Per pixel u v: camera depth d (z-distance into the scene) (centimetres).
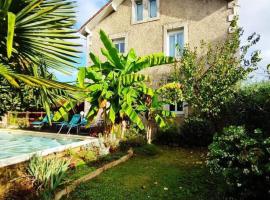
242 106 593
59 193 464
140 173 631
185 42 1215
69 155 701
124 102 862
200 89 1038
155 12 1349
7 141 1105
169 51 1289
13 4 253
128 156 803
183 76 1109
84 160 701
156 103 983
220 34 1141
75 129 1366
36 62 277
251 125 520
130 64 969
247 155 363
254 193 371
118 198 470
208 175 600
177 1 1271
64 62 276
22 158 549
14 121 1628
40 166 501
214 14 1168
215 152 413
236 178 383
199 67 1108
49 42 266
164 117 1062
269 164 342
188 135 1012
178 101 1066
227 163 400
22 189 451
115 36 1427
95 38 1488
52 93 312
